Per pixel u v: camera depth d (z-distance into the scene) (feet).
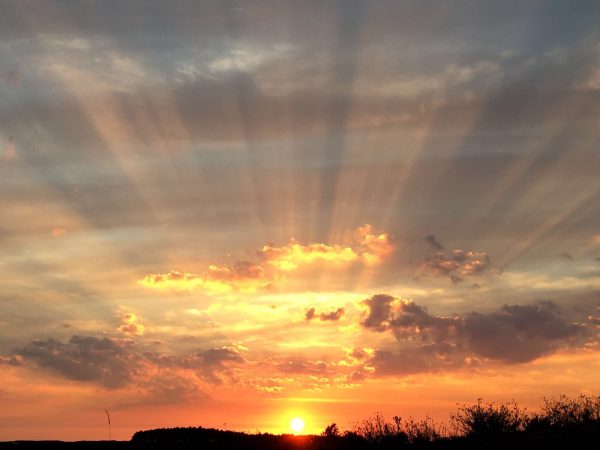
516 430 84.94
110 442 102.01
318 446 96.07
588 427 81.05
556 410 85.51
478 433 85.46
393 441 89.92
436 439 88.28
